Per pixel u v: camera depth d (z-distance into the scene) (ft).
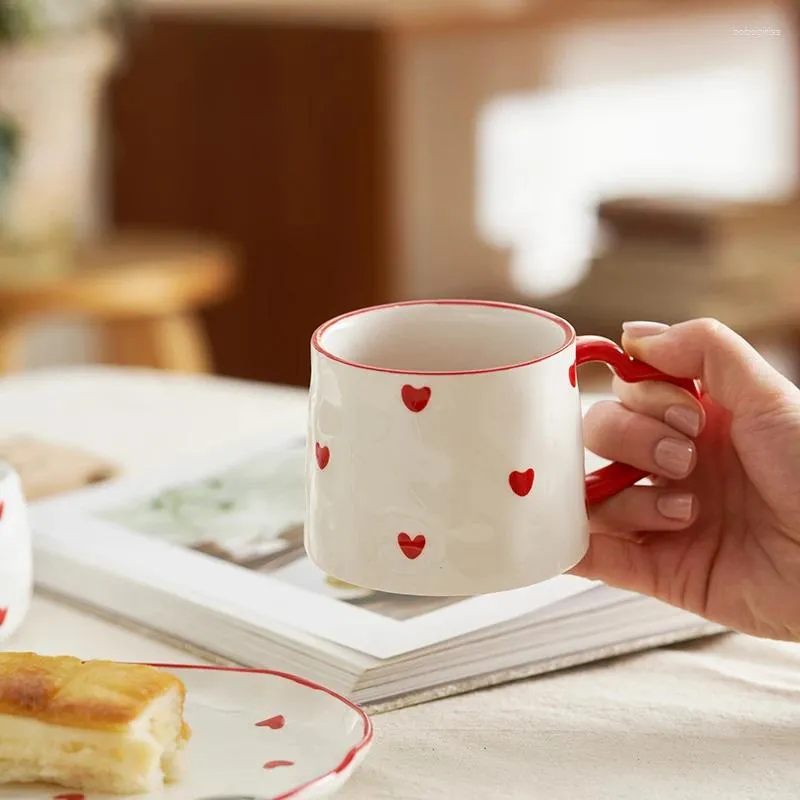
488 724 3.46
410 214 10.67
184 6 9.66
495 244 11.44
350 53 8.71
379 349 3.41
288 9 9.27
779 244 9.32
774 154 12.43
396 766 3.35
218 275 8.04
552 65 11.47
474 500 3.27
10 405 4.94
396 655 3.47
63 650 3.66
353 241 8.98
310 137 9.04
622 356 3.49
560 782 3.31
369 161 8.79
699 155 12.26
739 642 3.71
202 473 4.20
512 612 3.57
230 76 9.34
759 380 3.55
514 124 11.37
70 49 7.62
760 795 3.27
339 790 3.30
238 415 4.80
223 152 9.52
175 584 3.71
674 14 9.73
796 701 3.51
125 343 7.88
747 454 3.57
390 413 3.26
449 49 10.70
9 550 3.66
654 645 3.67
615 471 3.52
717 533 3.65
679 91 12.08
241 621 3.59
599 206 9.78
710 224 9.13
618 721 3.46
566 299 9.84
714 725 3.44
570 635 3.62
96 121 10.09
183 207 9.78
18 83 7.47
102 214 10.30
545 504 3.31
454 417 3.26
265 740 3.32
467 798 3.28
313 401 3.34
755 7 10.08
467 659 3.54
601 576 3.65
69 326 10.58
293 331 9.42
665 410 3.53
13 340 7.64
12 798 3.24
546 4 9.21
